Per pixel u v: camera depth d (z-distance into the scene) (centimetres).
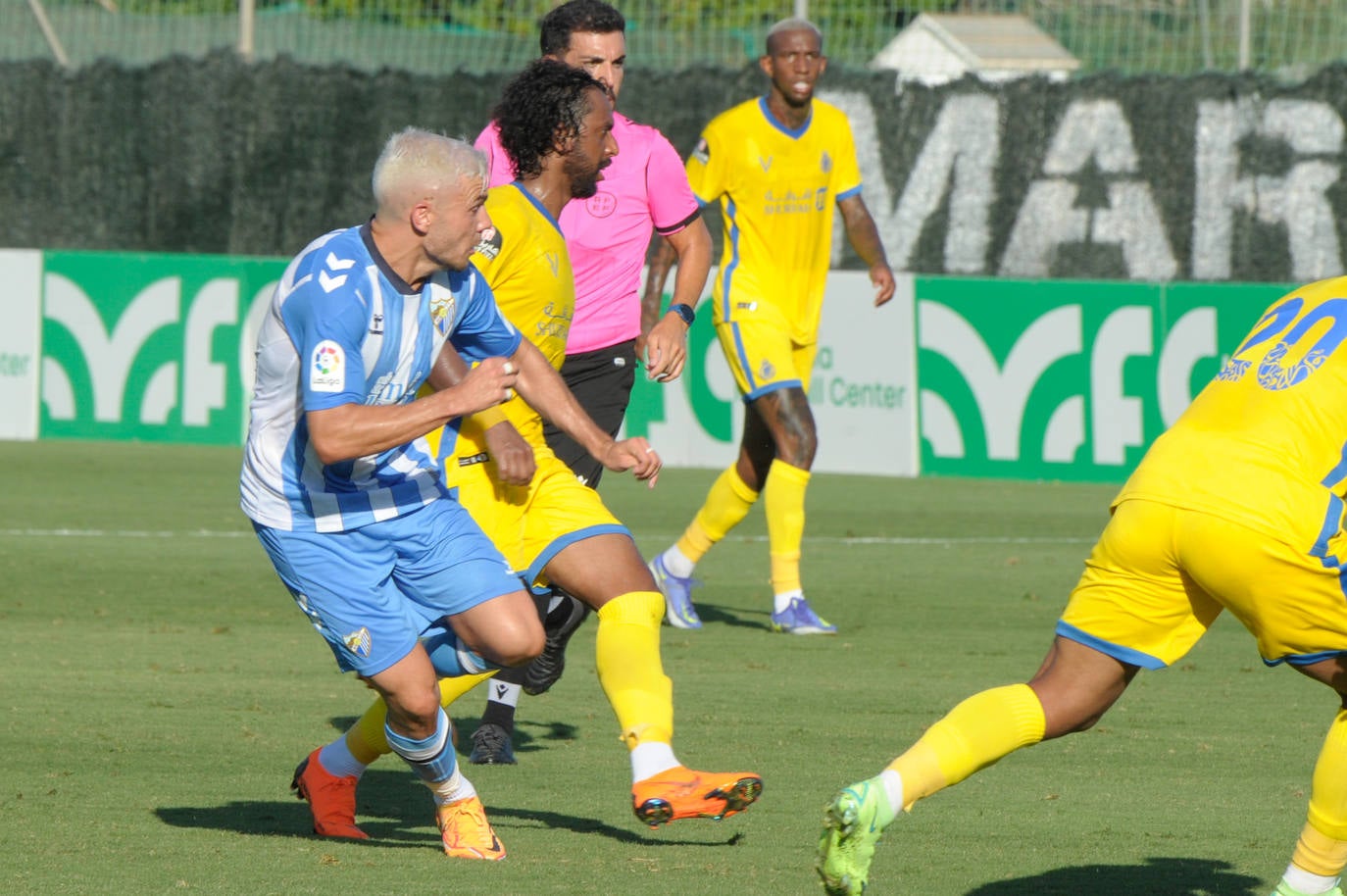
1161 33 5662
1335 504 1278
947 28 5956
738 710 2244
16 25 6544
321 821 1595
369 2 6356
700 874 1462
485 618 1495
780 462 2881
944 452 4888
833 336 4997
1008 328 4772
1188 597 1329
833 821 1259
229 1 6719
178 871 1445
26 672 2397
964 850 1577
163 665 2477
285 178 5938
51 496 4338
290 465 1450
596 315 2108
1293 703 2338
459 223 1399
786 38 2939
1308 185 5238
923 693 2362
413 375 1454
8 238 6153
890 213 5572
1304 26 5441
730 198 2981
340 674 2423
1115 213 5375
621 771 1911
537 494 1628
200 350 5394
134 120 6031
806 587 3319
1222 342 4503
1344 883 1497
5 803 1691
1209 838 1627
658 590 1579
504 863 1501
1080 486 4697
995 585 3331
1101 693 1356
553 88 1711
